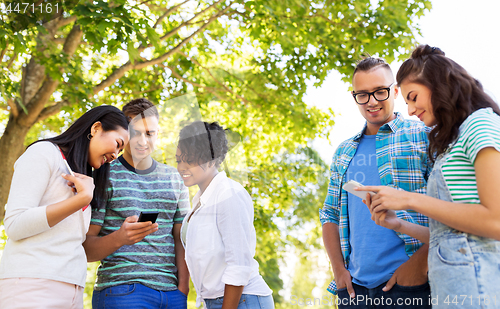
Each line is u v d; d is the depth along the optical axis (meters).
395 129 2.19
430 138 1.61
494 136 1.39
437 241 1.55
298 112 7.77
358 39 6.36
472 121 1.46
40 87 6.03
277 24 5.90
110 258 2.15
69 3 4.38
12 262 1.69
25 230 1.64
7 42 4.35
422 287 1.92
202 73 7.96
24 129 5.61
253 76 7.57
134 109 2.25
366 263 2.11
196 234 1.94
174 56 7.75
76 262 1.80
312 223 8.69
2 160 5.43
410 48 6.02
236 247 1.87
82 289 1.84
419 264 1.89
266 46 7.12
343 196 2.31
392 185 2.10
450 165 1.51
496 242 1.42
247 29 6.51
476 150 1.40
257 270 2.05
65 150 1.87
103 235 2.16
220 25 7.73
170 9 5.70
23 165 1.75
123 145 1.94
